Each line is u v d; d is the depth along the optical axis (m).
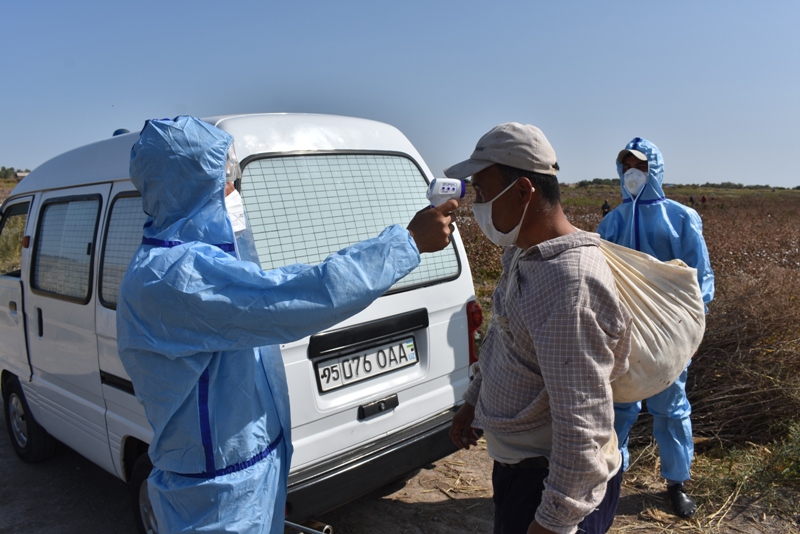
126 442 3.34
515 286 1.76
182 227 1.80
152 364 1.78
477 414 2.02
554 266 1.67
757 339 4.67
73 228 3.71
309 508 2.72
